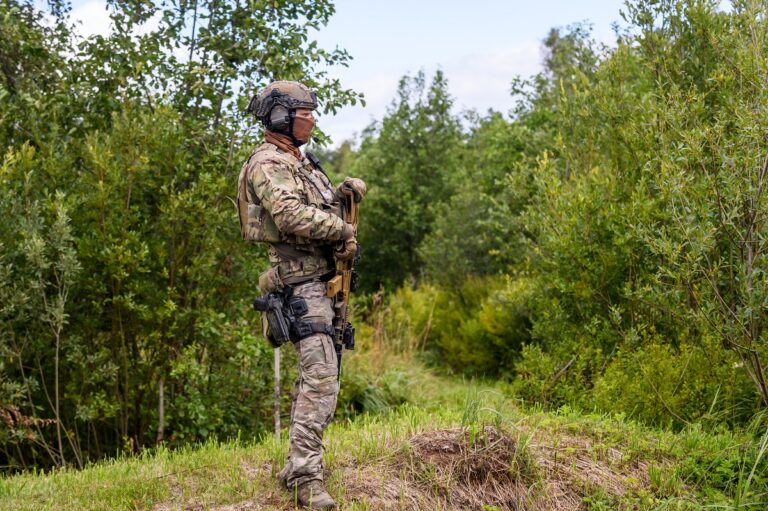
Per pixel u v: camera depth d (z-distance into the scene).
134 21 7.71
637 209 7.32
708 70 7.96
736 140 6.26
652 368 6.60
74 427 7.28
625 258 7.68
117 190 7.05
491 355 12.27
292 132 3.91
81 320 7.04
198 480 4.46
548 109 15.81
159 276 7.29
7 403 6.45
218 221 7.18
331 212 3.95
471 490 4.34
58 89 7.87
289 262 3.86
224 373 7.80
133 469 4.94
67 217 6.47
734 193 5.88
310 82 7.78
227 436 7.68
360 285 19.84
